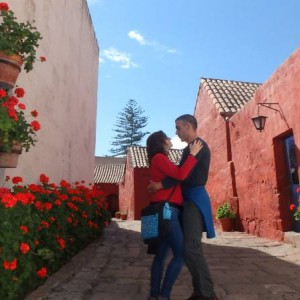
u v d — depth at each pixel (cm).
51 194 450
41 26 594
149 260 588
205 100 1470
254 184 989
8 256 278
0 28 387
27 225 323
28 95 528
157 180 333
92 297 366
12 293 289
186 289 406
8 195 274
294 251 680
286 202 846
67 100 788
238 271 508
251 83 1576
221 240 865
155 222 315
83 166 1015
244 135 1071
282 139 874
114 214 3023
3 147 337
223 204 1173
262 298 371
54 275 446
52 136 661
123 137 5122
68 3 796
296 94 748
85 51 1030
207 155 341
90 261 568
